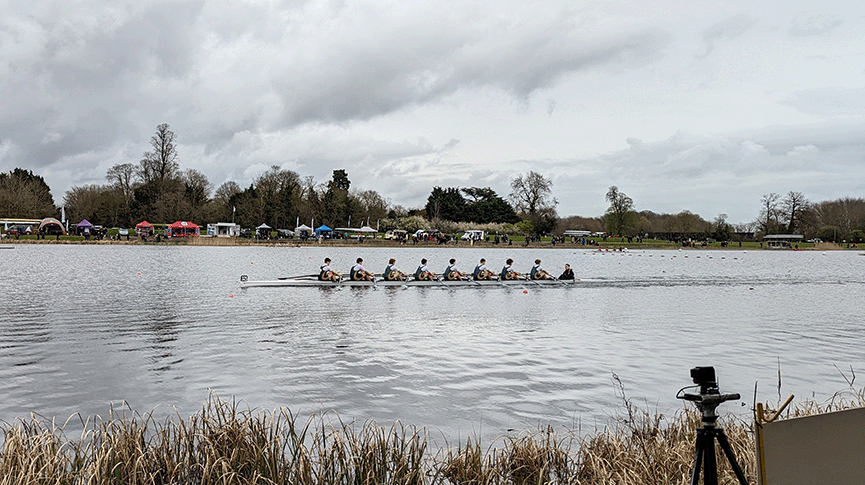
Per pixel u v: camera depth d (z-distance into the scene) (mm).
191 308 22734
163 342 15961
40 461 6176
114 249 73125
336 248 88938
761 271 52562
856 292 32906
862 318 22016
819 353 15266
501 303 25703
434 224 130500
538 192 129000
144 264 47594
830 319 21672
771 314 23047
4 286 30062
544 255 79375
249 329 18141
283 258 61562
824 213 135500
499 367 13352
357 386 11633
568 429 9227
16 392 11008
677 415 9867
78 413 9758
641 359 14352
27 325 18516
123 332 17422
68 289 28938
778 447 3738
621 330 18672
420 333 17766
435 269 51469
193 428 7047
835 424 3893
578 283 35781
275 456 6363
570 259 71250
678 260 72062
